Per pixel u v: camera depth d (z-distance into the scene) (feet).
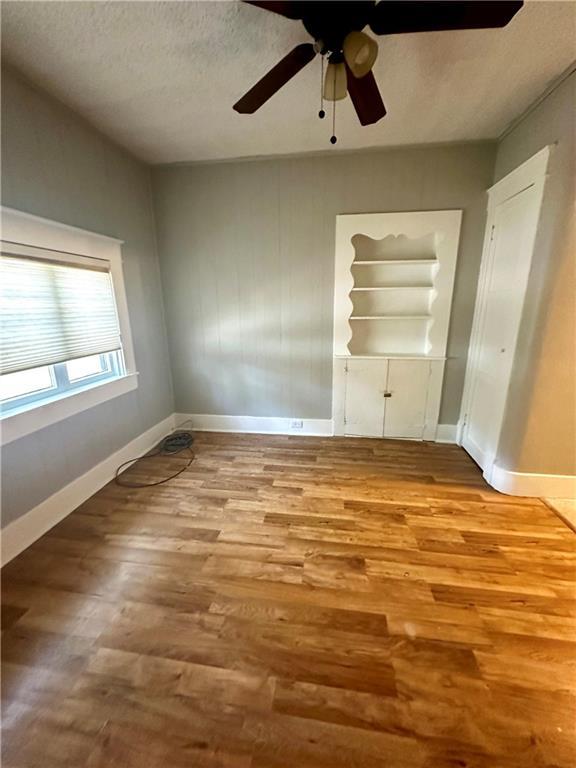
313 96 6.34
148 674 3.95
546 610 4.72
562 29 4.82
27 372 6.28
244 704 3.65
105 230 7.93
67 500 6.92
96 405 7.72
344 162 8.85
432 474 8.40
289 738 3.36
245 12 4.55
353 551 5.85
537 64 5.56
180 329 10.89
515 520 6.63
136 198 9.14
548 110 6.28
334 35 4.14
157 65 5.56
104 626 4.53
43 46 5.08
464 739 3.34
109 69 5.63
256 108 5.26
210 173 9.45
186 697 3.72
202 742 3.34
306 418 10.99
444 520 6.64
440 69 5.70
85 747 3.32
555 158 6.06
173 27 4.77
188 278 10.39
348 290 9.61
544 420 7.02
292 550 5.89
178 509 7.07
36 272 6.11
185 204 9.79
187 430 11.55
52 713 3.59
